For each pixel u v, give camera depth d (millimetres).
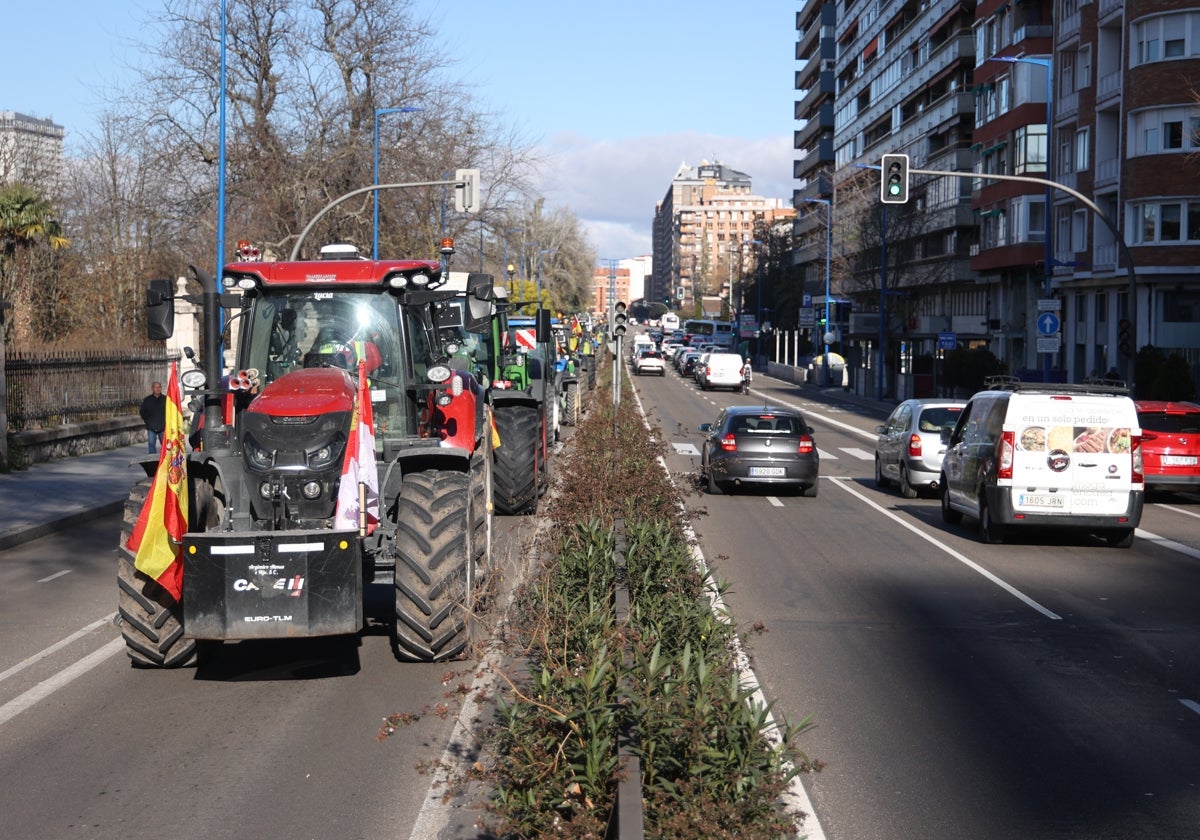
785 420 22359
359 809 6258
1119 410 16188
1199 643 10523
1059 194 50406
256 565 8031
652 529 11000
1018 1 56625
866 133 100875
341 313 10250
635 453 18531
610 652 6602
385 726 6953
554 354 29422
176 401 8219
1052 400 16219
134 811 6250
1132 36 42250
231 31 41656
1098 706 8438
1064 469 16109
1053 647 10320
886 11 91312
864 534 17578
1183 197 41344
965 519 19188
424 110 44188
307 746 7324
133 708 8211
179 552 8211
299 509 8578
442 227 45281
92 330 43594
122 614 8961
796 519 19250
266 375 10148
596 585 9172
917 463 22062
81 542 16312
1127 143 42625
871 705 8398
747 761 5184
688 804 4961
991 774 6953
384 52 43969
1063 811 6359
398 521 8953
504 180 47125
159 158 41281
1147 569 14688
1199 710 8367
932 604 12234
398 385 10273
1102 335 48062
